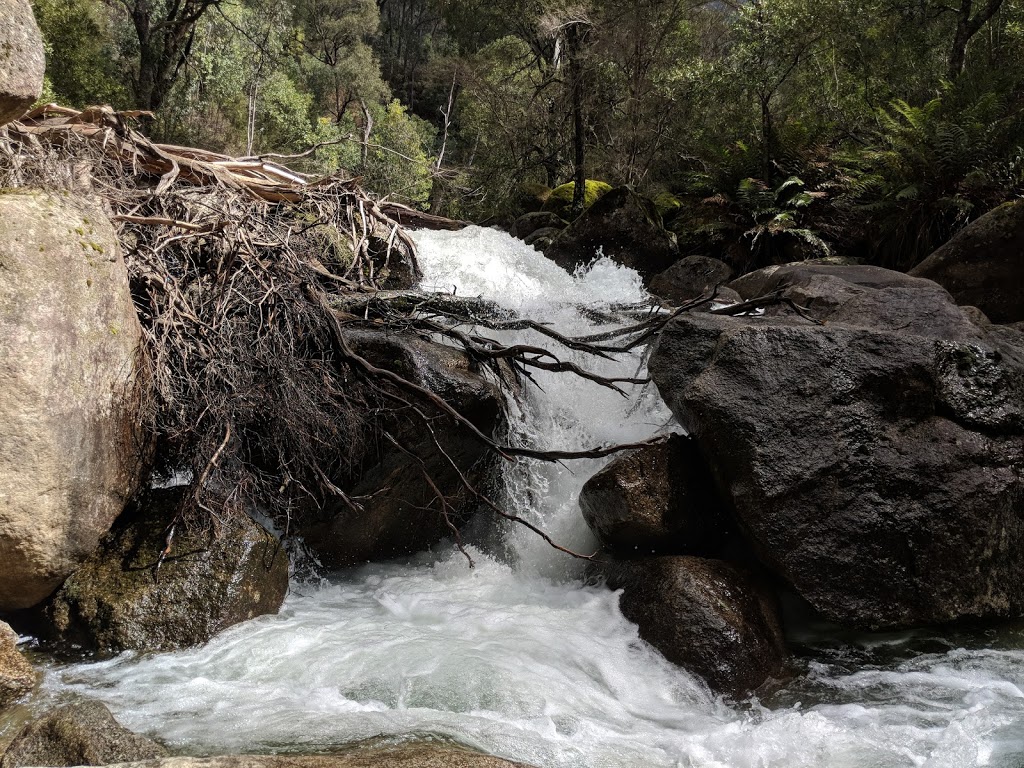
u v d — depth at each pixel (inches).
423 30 1579.7
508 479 229.6
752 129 556.7
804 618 187.5
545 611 188.1
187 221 215.2
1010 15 544.7
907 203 398.3
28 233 149.3
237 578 176.4
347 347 206.2
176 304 194.1
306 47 1167.0
